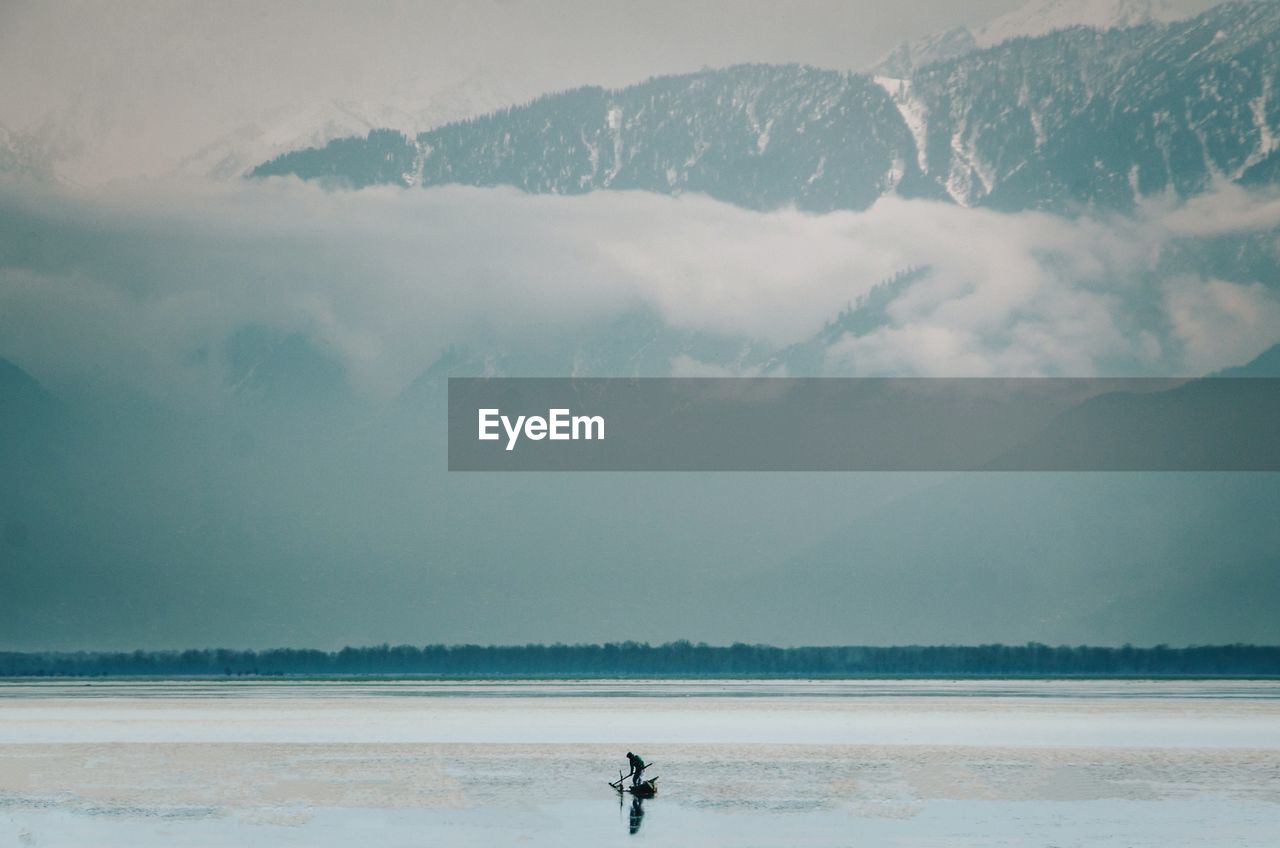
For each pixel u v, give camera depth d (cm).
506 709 10025
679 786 5047
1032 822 4209
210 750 6369
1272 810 4381
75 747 6538
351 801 4684
